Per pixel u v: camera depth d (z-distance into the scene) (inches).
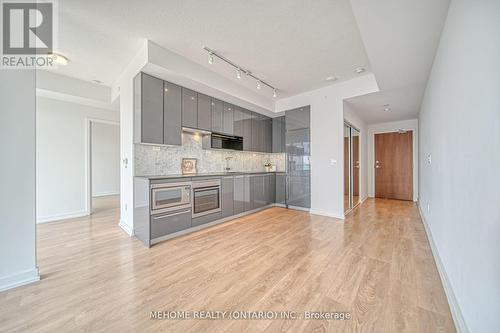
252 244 107.0
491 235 39.1
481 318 42.8
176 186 117.4
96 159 281.0
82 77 147.9
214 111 155.2
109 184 293.0
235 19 88.6
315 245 105.3
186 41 104.7
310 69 135.4
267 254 95.0
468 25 50.9
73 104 164.1
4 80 68.2
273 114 209.0
